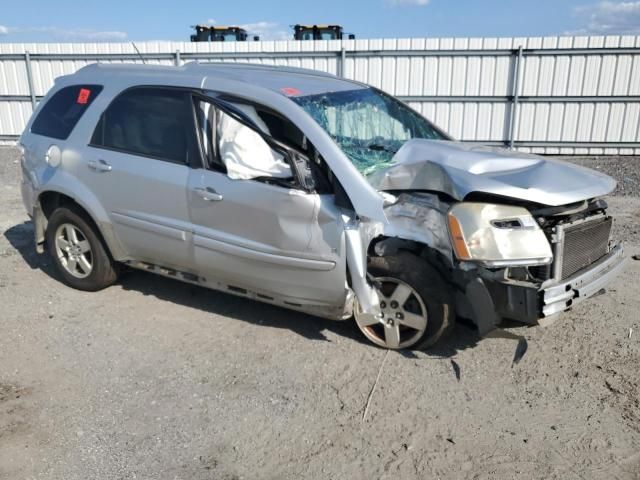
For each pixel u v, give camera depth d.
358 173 3.85
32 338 4.37
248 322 4.64
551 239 3.66
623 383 3.79
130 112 4.69
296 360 4.07
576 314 4.77
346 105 4.52
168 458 3.09
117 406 3.53
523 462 3.07
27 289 5.28
